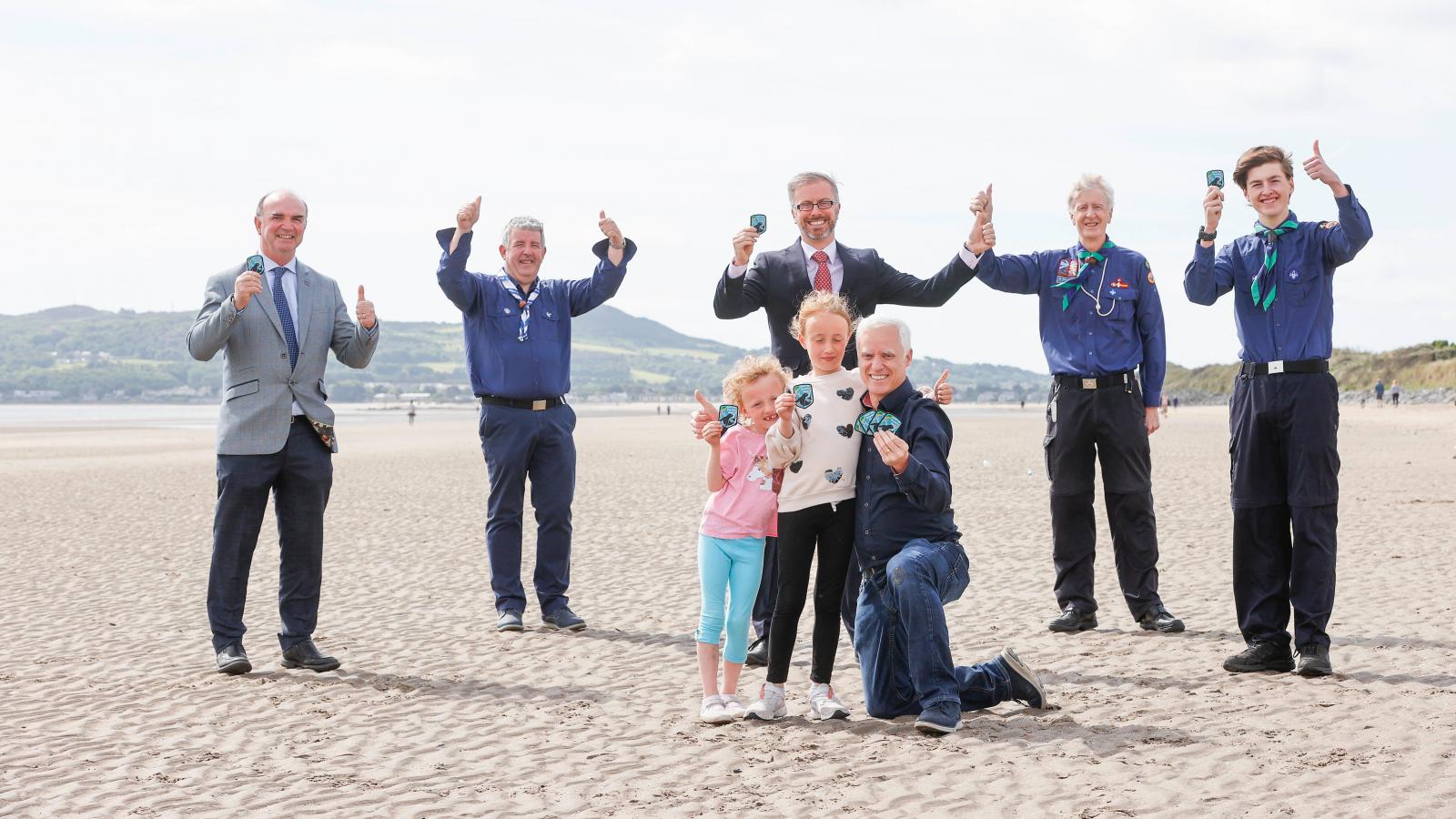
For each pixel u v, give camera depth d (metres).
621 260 7.94
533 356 7.83
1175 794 4.19
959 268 6.97
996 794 4.27
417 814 4.20
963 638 7.20
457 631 7.80
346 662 6.86
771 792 4.39
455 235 7.63
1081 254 7.39
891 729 5.24
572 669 6.62
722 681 6.29
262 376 6.69
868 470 5.37
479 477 23.44
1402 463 22.83
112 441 47.91
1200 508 14.99
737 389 5.52
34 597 9.27
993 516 14.45
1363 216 6.00
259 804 4.34
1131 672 6.21
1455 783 4.20
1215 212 6.18
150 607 8.80
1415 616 7.44
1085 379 7.34
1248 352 6.26
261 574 10.37
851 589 6.05
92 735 5.31
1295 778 4.32
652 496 18.39
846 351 6.82
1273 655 6.09
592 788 4.48
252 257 6.52
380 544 12.54
